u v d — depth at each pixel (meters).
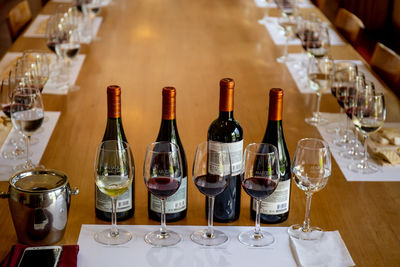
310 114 2.42
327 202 1.71
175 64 2.96
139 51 3.15
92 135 2.13
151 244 1.45
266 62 3.06
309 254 1.42
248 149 1.38
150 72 2.84
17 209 1.38
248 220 1.58
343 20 3.73
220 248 1.44
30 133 1.83
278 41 3.42
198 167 1.37
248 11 4.04
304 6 4.18
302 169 1.44
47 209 1.38
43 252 1.33
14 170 1.84
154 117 2.30
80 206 1.63
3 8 7.43
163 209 1.46
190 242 1.46
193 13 3.94
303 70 2.96
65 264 1.32
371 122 1.88
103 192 1.38
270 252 1.44
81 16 3.59
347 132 2.22
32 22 3.57
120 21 3.69
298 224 1.57
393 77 2.79
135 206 1.63
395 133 2.16
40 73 2.37
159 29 3.55
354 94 2.16
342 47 3.29
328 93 2.68
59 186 1.40
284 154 1.57
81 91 2.57
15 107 1.79
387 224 1.61
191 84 2.70
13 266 1.29
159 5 4.11
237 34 3.52
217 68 2.93
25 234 1.40
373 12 6.11
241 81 2.77
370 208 1.69
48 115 2.29
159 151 1.46
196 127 2.21
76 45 2.64
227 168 1.37
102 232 1.49
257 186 1.38
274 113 1.48
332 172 1.90
